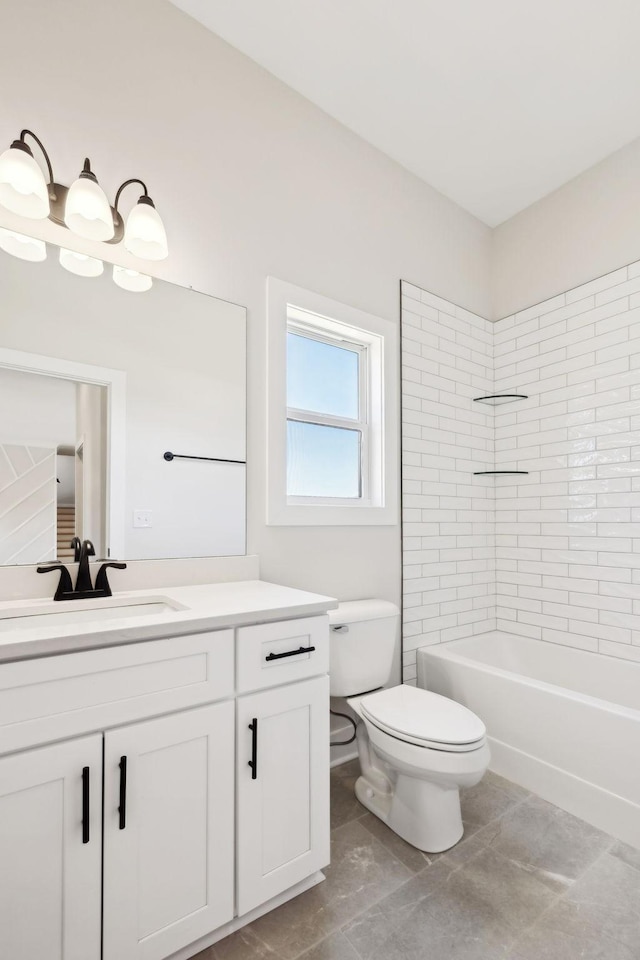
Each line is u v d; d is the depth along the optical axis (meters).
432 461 2.44
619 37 1.72
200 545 1.63
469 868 1.37
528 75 1.88
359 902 1.24
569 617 2.39
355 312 2.12
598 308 2.33
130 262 1.54
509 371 2.75
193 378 1.65
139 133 1.56
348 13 1.65
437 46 1.77
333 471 2.17
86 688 0.91
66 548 1.37
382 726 1.47
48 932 0.86
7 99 1.33
